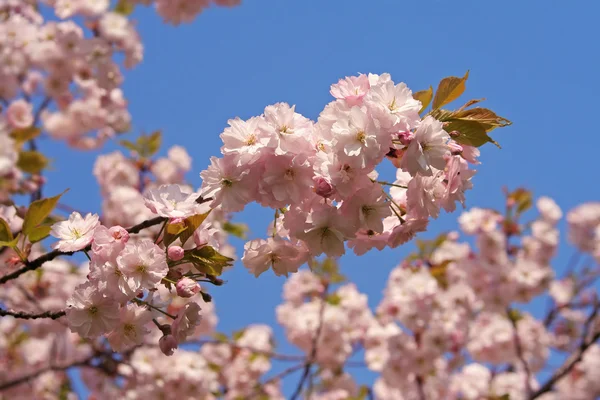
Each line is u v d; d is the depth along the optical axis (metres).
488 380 8.39
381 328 8.31
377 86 2.35
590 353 8.69
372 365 8.08
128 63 7.20
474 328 8.55
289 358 7.30
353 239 2.61
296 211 2.43
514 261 8.63
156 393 7.34
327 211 2.36
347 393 8.45
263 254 2.57
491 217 8.52
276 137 2.29
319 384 8.48
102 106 7.93
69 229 2.41
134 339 2.38
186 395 7.40
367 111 2.31
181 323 2.38
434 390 8.23
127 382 7.36
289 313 8.62
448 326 7.89
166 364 7.43
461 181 2.56
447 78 2.64
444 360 8.46
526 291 8.52
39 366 7.92
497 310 8.55
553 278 8.59
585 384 8.53
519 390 8.23
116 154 7.86
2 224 2.71
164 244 2.42
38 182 6.34
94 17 7.27
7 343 7.90
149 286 2.25
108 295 2.26
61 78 7.08
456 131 2.57
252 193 2.35
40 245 6.00
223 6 7.12
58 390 7.84
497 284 8.49
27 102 7.18
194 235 2.50
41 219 2.74
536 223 9.09
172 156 7.96
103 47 7.07
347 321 8.27
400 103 2.36
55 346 7.87
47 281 7.18
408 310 7.81
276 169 2.31
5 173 5.67
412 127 2.34
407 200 2.48
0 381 7.66
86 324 2.29
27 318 2.50
